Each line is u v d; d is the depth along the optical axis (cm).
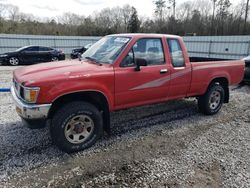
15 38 2222
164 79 412
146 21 5516
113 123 454
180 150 354
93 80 329
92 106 341
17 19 4500
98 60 379
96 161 318
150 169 303
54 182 273
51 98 300
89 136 346
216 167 310
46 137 384
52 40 2438
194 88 468
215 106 518
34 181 273
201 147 365
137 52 378
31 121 304
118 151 346
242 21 4425
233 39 1958
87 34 4316
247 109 571
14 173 287
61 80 305
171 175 291
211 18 4853
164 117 496
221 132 425
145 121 469
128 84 368
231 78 530
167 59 417
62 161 316
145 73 384
